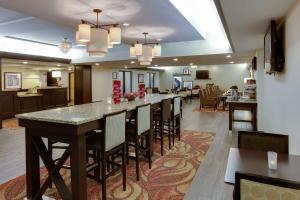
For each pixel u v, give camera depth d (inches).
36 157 104.0
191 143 193.0
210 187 115.0
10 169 138.4
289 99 100.0
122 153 113.0
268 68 125.0
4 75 432.1
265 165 66.8
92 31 142.8
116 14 152.6
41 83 521.0
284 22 107.8
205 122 289.7
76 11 144.5
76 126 88.6
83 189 93.4
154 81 720.3
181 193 109.3
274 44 111.5
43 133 98.1
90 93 418.9
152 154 156.9
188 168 138.9
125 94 175.2
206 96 422.6
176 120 201.5
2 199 104.2
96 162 121.6
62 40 256.7
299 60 83.7
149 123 141.6
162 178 125.6
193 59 320.5
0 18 171.2
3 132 235.8
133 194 108.3
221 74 656.4
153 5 136.9
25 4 130.1
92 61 342.0
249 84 259.6
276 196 40.8
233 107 235.1
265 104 192.4
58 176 103.1
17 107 334.6
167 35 219.8
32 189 103.0
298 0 83.3
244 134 87.4
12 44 271.9
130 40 242.2
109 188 114.0
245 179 43.3
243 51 232.5
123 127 111.7
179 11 149.2
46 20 166.2
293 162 69.2
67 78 561.0
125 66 450.9
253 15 102.1
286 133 106.0
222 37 243.8
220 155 161.9
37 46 305.4
